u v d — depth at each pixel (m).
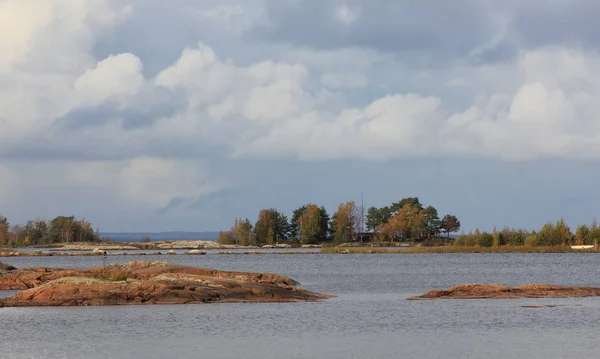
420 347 82.56
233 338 88.31
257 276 153.12
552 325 96.25
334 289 156.38
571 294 129.88
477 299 126.31
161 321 100.62
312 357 77.81
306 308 115.25
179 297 120.88
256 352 80.12
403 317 104.81
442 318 103.38
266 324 98.44
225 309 112.88
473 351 80.06
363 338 88.19
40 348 82.44
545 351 79.56
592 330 92.06
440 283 175.25
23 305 116.38
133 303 118.25
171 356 78.31
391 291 151.00
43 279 148.75
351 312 110.19
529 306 115.38
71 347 83.00
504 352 79.38
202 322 100.12
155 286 122.50
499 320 100.88
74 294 119.50
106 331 93.00
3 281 148.88
